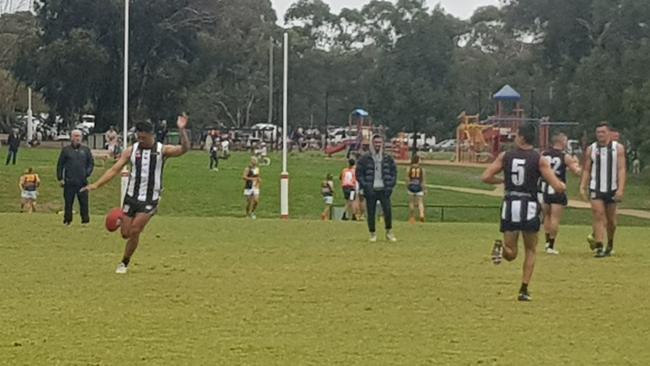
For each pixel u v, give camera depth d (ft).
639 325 38.96
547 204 63.67
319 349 34.12
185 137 52.19
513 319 40.01
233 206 149.18
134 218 51.83
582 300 44.70
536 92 330.34
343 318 39.91
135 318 39.55
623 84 207.72
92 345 34.45
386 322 39.14
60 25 265.54
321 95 370.32
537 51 289.33
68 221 80.38
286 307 42.32
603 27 244.22
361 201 109.81
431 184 188.96
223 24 294.05
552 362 32.50
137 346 34.35
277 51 348.38
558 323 39.24
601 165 61.11
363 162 71.15
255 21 340.80
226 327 37.88
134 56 270.87
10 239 68.80
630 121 197.06
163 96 277.23
